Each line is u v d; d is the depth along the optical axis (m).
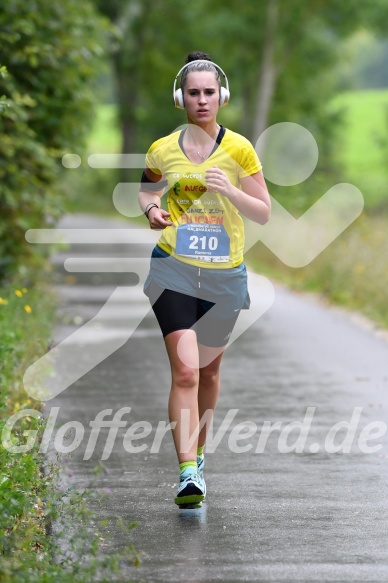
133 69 118.94
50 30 28.58
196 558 10.69
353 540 11.28
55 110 29.50
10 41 25.39
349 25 94.06
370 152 135.75
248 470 14.24
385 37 95.12
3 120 25.89
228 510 12.38
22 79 28.27
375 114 158.00
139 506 12.50
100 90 36.81
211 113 12.18
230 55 99.50
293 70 102.88
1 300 20.61
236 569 10.36
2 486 11.05
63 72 29.03
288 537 11.38
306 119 110.25
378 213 56.72
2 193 27.06
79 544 10.68
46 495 11.65
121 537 11.34
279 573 10.25
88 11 32.53
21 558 9.77
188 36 111.88
